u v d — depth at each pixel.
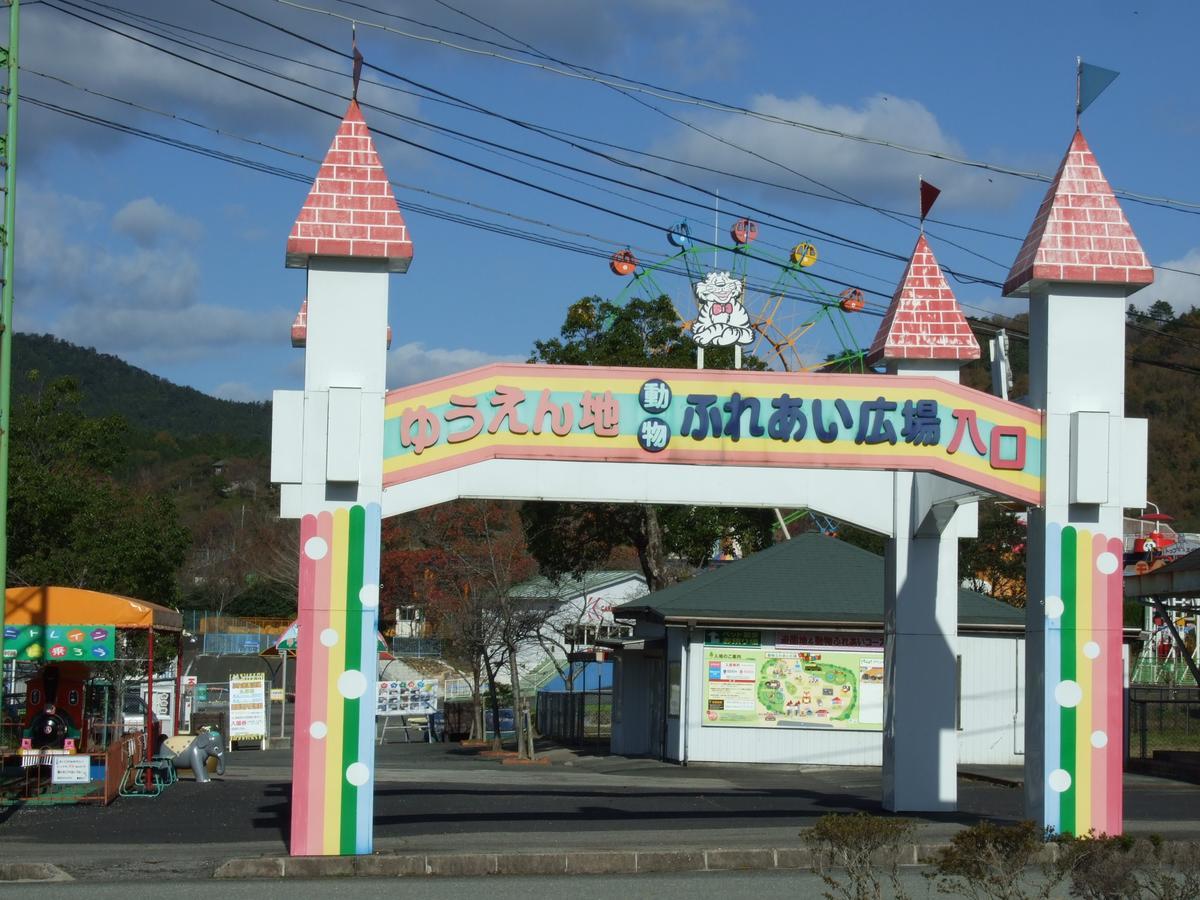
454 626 38.66
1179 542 37.97
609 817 17.39
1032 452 15.26
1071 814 14.73
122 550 30.16
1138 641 45.84
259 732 35.41
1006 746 27.89
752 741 27.12
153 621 20.84
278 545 66.00
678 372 14.91
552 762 29.58
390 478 14.22
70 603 20.41
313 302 14.29
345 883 12.60
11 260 15.41
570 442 14.70
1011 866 9.34
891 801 18.48
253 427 176.50
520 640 38.06
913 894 11.82
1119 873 9.28
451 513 43.97
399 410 14.36
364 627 14.01
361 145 14.48
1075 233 15.19
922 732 18.48
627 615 30.58
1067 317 15.30
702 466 16.62
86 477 31.08
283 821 17.09
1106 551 15.10
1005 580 49.38
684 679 27.30
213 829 16.33
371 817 13.81
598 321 37.72
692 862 13.55
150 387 184.50
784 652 27.31
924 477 18.16
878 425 15.06
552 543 38.19
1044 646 14.93
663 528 38.38
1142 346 93.69
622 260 37.16
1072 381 15.25
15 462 28.58
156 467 116.38
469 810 18.17
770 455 14.94
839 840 9.82
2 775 22.61
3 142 15.27
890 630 18.70
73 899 11.59
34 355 175.12
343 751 13.84
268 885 12.46
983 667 28.08
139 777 21.55
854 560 29.48
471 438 14.52
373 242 14.19
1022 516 45.88
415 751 35.56
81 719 23.02
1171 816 18.38
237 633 64.31
